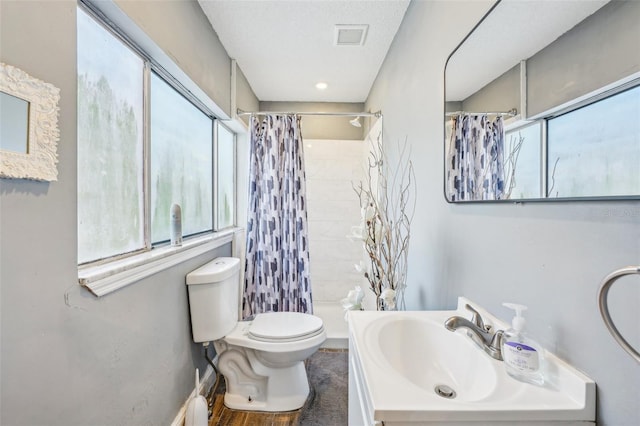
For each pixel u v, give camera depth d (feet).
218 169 7.70
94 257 3.42
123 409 3.41
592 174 1.90
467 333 2.96
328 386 6.12
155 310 4.09
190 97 5.95
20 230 2.16
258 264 7.65
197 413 4.58
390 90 6.96
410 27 5.49
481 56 3.18
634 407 1.71
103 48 3.55
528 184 2.49
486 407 1.97
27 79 2.13
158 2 4.06
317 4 5.52
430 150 4.61
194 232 6.39
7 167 2.00
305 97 10.27
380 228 5.42
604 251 1.86
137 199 4.26
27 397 2.25
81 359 2.78
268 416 5.29
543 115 2.32
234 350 5.56
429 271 4.65
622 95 1.70
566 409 1.96
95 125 3.43
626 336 1.75
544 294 2.37
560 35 2.17
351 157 10.66
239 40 6.68
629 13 1.66
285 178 7.86
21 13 2.14
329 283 10.69
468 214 3.51
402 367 3.09
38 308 2.32
